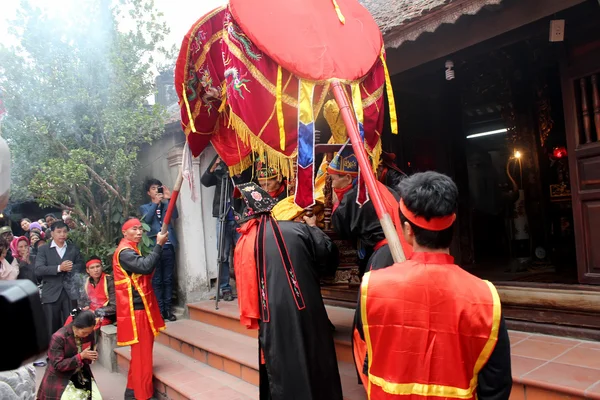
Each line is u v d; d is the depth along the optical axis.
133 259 3.98
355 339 1.90
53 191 5.55
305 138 2.42
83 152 5.46
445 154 5.61
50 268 5.53
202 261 6.02
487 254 6.79
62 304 5.71
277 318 2.61
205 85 3.48
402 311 1.44
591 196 3.23
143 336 4.02
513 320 3.44
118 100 5.73
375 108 2.70
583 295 3.10
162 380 4.07
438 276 1.43
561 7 2.84
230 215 5.57
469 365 1.39
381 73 2.79
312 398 2.52
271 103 2.53
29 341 1.01
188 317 5.70
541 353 2.82
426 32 3.26
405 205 1.51
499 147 7.63
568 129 3.40
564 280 3.98
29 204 10.74
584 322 3.09
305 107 2.43
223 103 3.45
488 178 7.87
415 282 1.44
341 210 2.79
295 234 2.75
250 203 2.83
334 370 2.66
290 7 2.63
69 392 3.58
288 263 2.67
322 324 2.68
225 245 5.73
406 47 3.71
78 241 6.25
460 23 3.33
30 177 5.73
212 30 3.40
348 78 2.48
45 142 5.56
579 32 3.30
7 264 5.42
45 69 5.54
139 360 4.00
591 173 3.26
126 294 4.00
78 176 5.44
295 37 2.52
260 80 2.54
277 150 2.55
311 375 2.55
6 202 1.15
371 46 2.74
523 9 3.00
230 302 5.66
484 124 6.61
